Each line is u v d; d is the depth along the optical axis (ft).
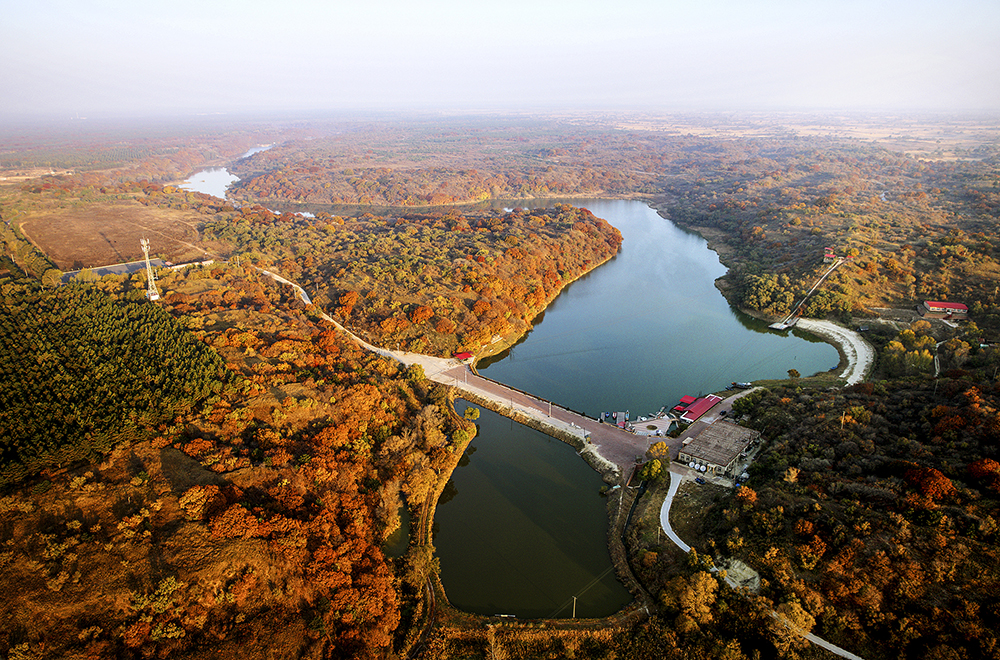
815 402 432.66
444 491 380.17
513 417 463.01
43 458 283.79
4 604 225.97
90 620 229.66
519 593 298.35
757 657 248.73
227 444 332.60
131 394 346.54
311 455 342.03
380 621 270.05
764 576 275.18
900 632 239.09
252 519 275.80
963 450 315.17
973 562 250.16
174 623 237.04
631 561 314.96
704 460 376.89
